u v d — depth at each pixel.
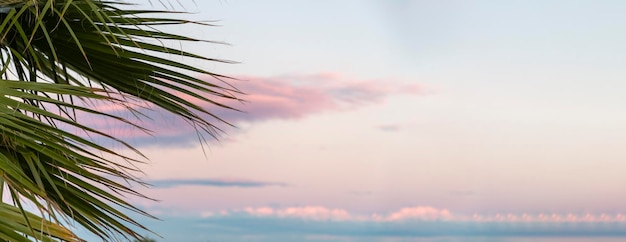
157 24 1.79
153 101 1.91
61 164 1.56
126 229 1.64
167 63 1.81
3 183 1.53
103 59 1.85
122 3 1.78
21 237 1.42
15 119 1.44
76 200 1.66
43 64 1.94
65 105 1.48
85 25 1.79
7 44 1.80
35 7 1.68
